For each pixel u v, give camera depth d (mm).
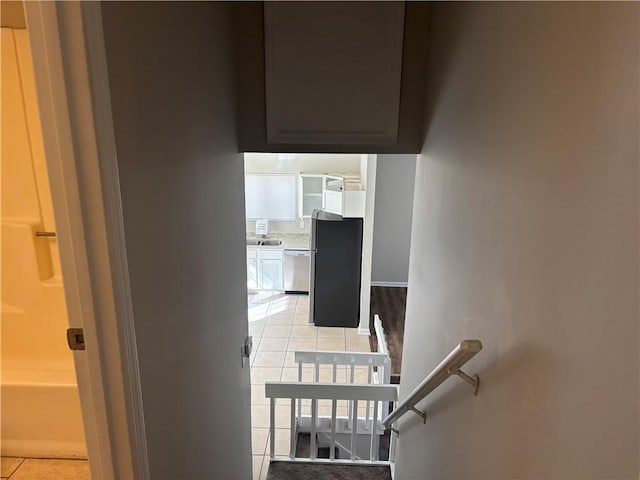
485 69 1547
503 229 1351
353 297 6297
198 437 1801
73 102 941
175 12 1441
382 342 4289
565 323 976
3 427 2164
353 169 7438
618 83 796
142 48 1188
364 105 2609
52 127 958
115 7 1033
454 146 1947
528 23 1188
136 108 1154
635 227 743
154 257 1299
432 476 2146
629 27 765
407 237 7434
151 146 1259
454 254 1910
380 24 2459
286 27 2457
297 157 7418
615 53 805
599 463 847
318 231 6121
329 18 2449
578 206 928
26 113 2182
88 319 1070
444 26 2148
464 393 1708
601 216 845
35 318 2348
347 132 2660
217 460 2127
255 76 2580
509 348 1285
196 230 1712
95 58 944
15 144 2215
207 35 1841
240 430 2713
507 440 1286
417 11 2484
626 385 768
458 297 1833
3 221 2271
